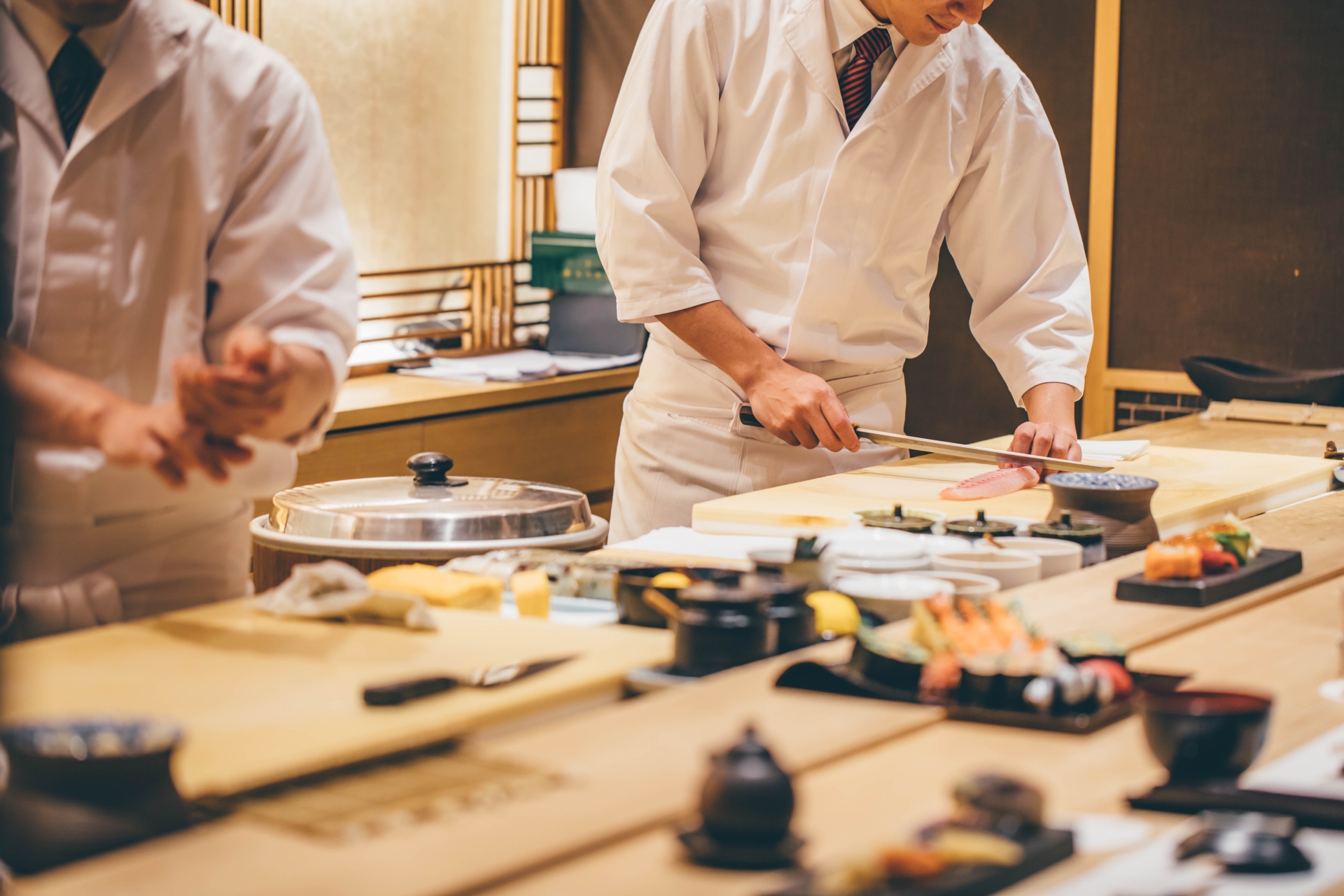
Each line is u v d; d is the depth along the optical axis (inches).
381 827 39.8
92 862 38.6
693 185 108.5
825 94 104.7
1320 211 150.1
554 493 97.1
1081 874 38.0
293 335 69.6
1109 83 157.9
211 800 42.3
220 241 72.2
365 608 62.3
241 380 60.6
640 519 114.2
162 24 69.6
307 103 74.4
